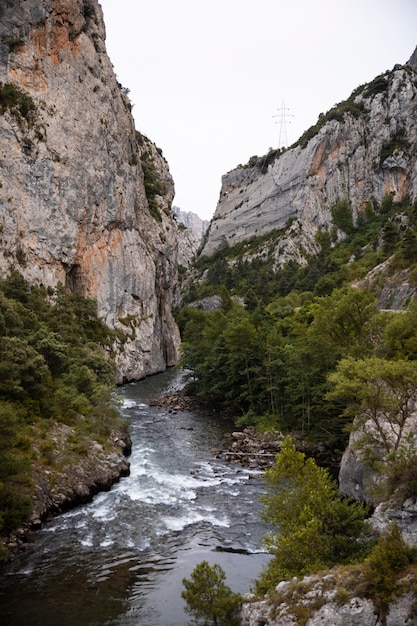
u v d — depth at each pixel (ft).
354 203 613.93
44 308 217.77
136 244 332.80
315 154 637.71
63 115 277.85
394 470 73.97
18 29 265.75
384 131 631.15
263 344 196.44
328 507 66.74
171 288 410.11
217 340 229.45
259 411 184.75
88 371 156.76
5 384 121.80
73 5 291.99
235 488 117.50
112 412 152.76
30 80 267.39
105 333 272.72
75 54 293.23
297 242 595.88
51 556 82.89
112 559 82.48
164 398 231.50
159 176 463.42
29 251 249.55
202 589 61.46
